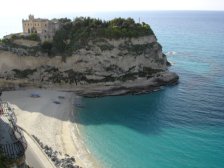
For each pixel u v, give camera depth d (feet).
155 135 240.12
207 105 304.71
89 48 354.33
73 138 233.76
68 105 302.04
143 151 214.69
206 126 256.73
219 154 209.67
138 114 286.25
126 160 203.10
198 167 194.39
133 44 367.45
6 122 169.27
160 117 278.05
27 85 346.13
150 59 380.37
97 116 280.10
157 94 339.77
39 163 171.83
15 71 346.33
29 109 281.13
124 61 362.12
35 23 392.06
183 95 335.47
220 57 538.47
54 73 357.41
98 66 355.56
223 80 389.60
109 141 230.07
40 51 354.95
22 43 356.18
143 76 373.81
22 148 139.85
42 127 246.88
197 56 549.95
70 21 403.95
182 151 214.28
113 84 356.79
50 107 291.17
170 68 456.04
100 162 200.34
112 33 357.82
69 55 355.15
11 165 129.90
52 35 370.94
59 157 199.72
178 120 270.87
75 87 349.41
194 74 420.77
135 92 340.59
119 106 306.14
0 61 341.00
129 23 384.88
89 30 364.17
